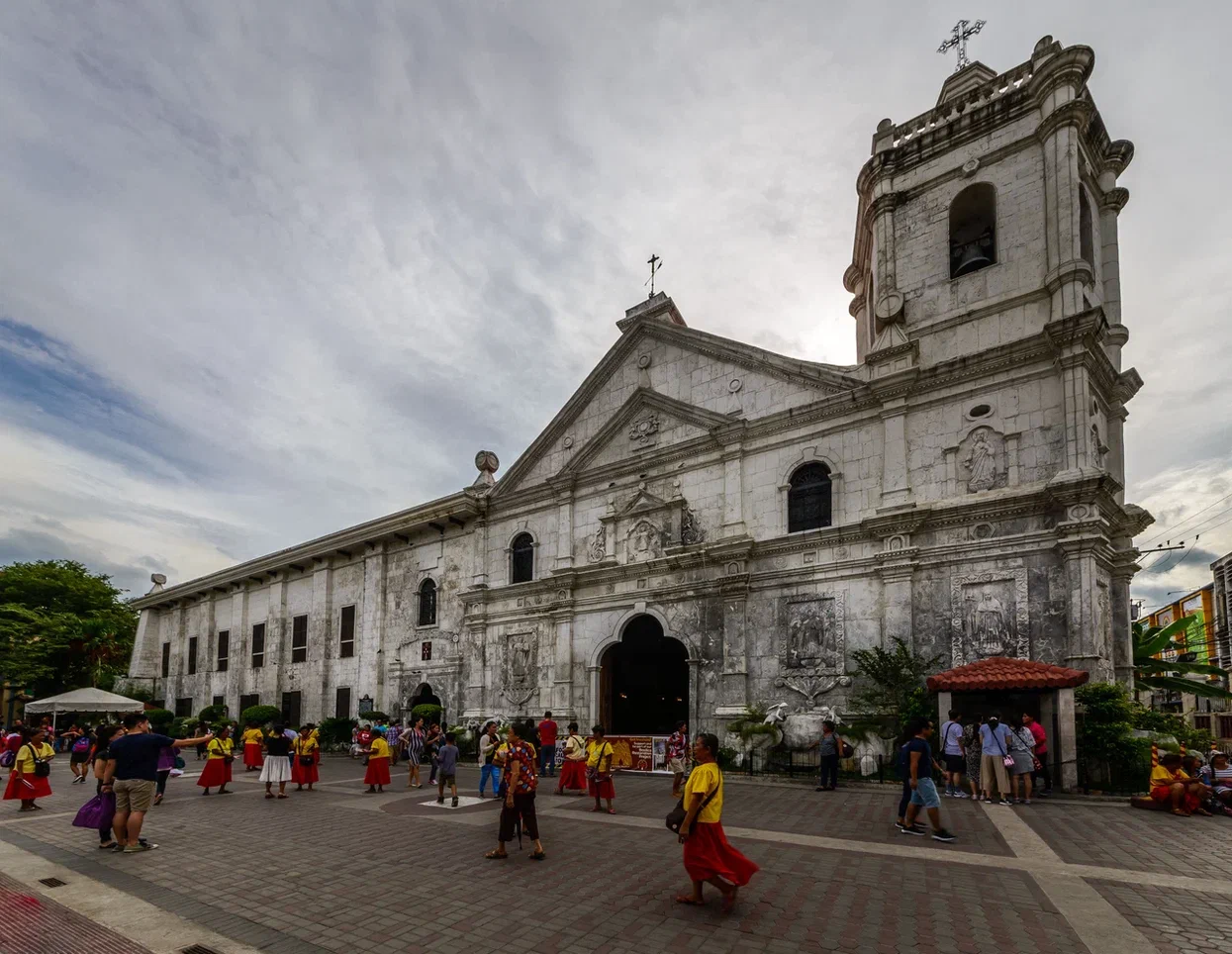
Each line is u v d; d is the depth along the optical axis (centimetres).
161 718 4028
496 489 3017
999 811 1284
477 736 2552
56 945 676
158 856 1046
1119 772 1485
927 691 1628
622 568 2459
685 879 883
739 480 2256
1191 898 776
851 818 1243
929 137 2119
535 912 758
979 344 1912
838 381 2081
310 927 723
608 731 2503
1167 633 2375
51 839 1188
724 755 1989
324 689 3631
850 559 1961
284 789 1734
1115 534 1941
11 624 4553
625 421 2634
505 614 2855
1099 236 2141
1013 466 1759
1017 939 661
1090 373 1753
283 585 4041
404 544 3431
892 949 641
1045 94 1912
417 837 1166
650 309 2631
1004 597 1705
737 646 2123
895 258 2153
